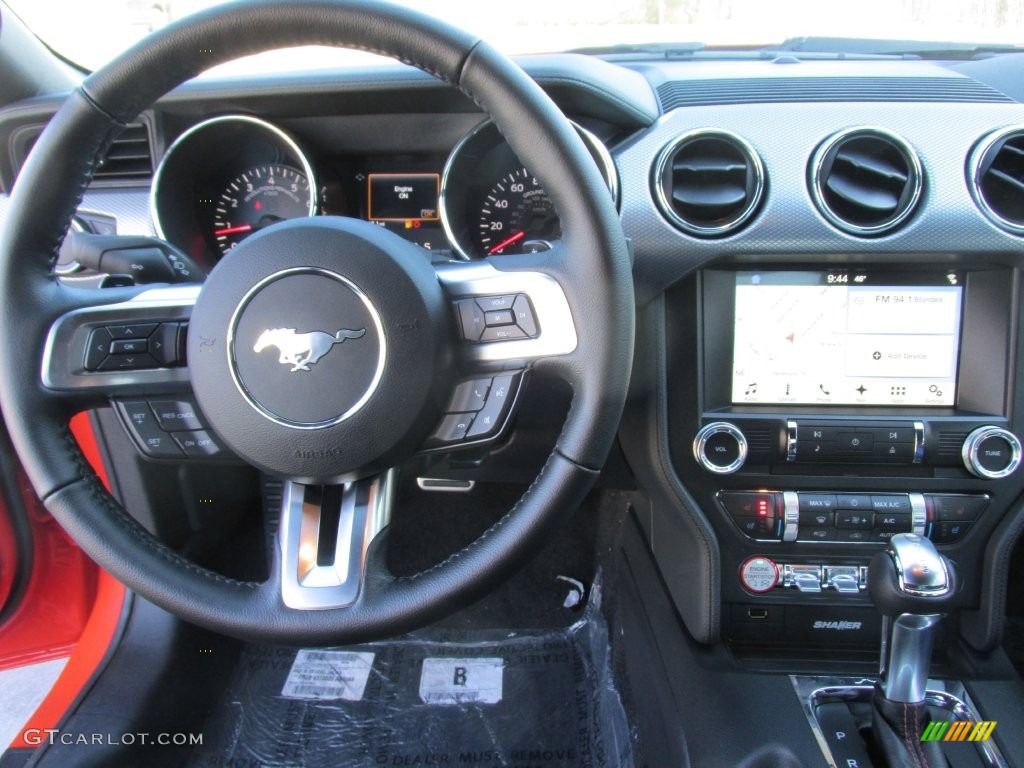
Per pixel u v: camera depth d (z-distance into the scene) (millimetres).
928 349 1157
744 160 1116
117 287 902
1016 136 1081
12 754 1248
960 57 1470
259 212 1371
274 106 1254
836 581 1209
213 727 1448
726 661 1235
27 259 813
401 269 771
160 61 765
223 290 783
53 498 811
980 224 1079
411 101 1236
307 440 766
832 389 1179
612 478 1442
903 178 1087
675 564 1299
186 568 806
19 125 1350
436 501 1723
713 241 1112
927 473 1178
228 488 1551
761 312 1169
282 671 1584
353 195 1370
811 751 1062
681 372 1180
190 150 1287
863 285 1150
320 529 821
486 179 1279
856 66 1308
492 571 775
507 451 1325
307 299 765
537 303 799
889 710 1002
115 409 873
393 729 1449
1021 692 1143
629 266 790
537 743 1414
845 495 1190
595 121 1186
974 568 1191
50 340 833
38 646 1545
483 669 1584
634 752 1310
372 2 728
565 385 1171
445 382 803
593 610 1696
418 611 773
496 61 737
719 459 1177
